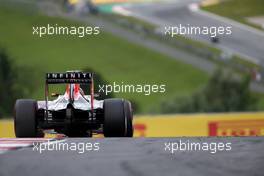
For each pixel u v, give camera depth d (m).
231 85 159.75
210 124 70.38
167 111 158.62
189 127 70.81
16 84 171.12
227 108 158.62
